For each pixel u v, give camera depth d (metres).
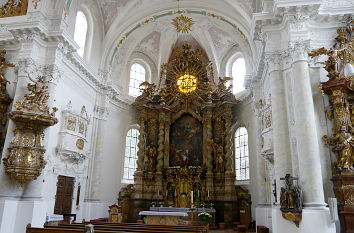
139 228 8.64
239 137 19.94
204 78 21.19
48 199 12.59
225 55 21.59
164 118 20.59
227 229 16.59
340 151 10.14
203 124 20.20
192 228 9.19
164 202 18.84
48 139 12.14
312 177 9.62
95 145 16.98
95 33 17.72
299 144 10.09
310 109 10.20
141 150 19.73
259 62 14.40
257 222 14.95
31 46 12.48
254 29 12.38
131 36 19.91
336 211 8.62
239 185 18.97
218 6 17.73
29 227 7.59
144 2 17.95
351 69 10.55
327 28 11.71
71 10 14.80
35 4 13.16
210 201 18.34
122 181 19.59
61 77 13.73
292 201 9.49
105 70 18.30
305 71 10.55
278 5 10.94
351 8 11.41
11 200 10.98
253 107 17.14
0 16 13.96
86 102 16.34
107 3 17.52
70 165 14.46
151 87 20.92
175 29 20.77
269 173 14.70
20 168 10.98
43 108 11.55
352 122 10.40
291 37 10.98
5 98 12.30
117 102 19.80
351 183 9.64
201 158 19.94
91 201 16.09
